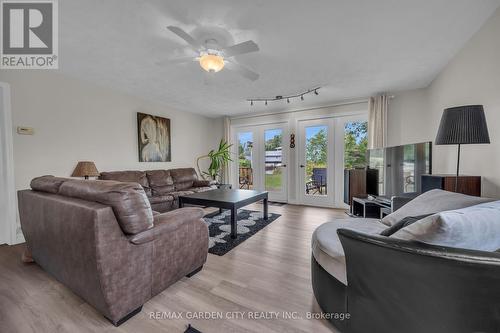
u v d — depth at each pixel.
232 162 5.60
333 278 1.21
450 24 1.84
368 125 3.79
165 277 1.53
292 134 4.76
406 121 3.58
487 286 0.70
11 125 2.47
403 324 0.86
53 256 1.55
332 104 4.24
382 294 0.90
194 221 1.76
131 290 1.31
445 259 0.71
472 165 2.10
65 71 2.81
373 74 2.91
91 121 3.27
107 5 1.60
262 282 1.71
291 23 1.80
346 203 3.90
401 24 1.83
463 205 1.39
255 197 3.16
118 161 3.65
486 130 1.58
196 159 5.34
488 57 1.79
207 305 1.44
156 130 4.30
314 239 1.50
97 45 2.16
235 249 2.33
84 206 1.23
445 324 0.78
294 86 3.37
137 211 1.29
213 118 5.76
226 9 1.63
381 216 2.84
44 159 2.77
